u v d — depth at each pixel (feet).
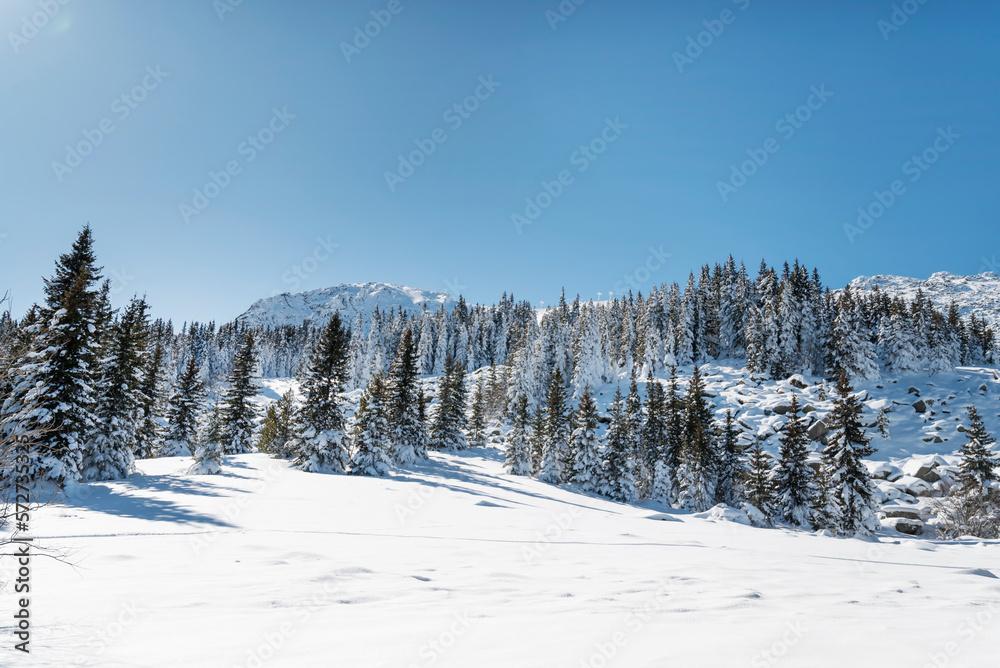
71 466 68.28
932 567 34.17
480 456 185.68
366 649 11.73
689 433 158.81
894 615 16.11
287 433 146.30
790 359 237.04
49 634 12.14
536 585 20.93
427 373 402.93
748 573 25.85
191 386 143.13
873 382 217.56
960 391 203.62
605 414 224.94
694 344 292.61
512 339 380.37
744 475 143.64
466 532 43.68
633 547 37.63
